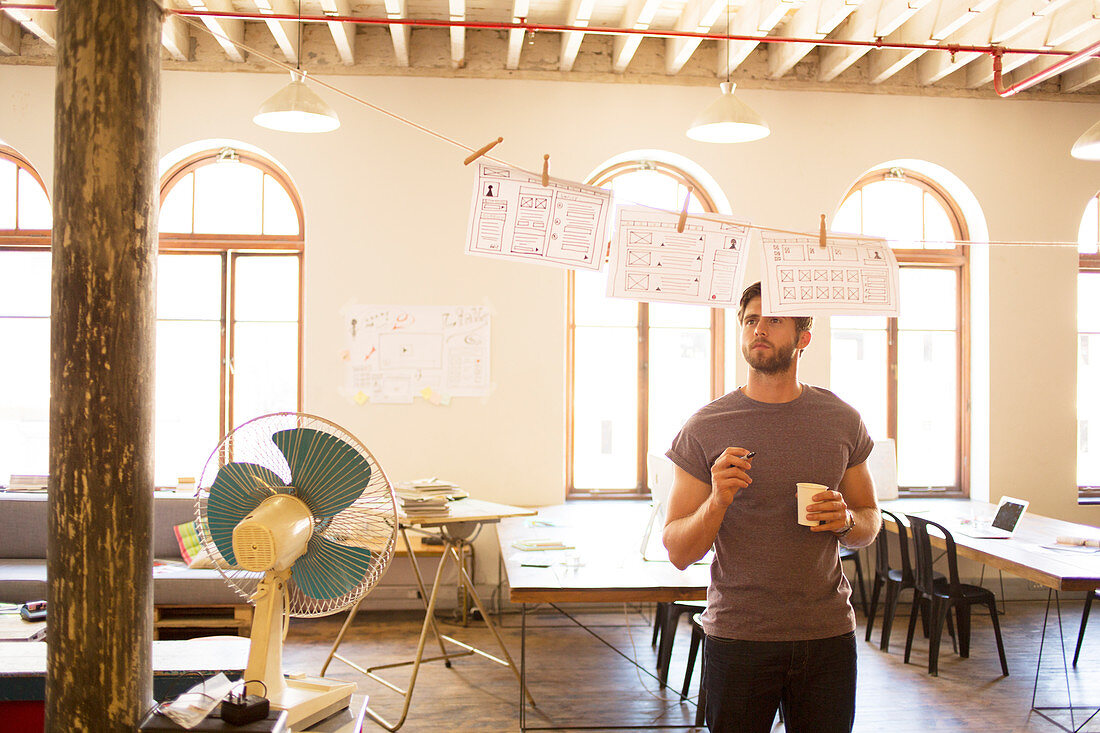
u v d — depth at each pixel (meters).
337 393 5.36
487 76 5.44
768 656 1.99
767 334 2.18
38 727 2.25
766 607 2.00
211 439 5.62
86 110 1.82
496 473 5.43
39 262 5.59
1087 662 4.45
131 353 1.85
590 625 5.06
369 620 5.07
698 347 5.88
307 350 5.36
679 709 3.76
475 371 5.41
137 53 1.86
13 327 5.59
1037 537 4.42
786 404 2.13
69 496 1.82
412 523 3.86
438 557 5.11
